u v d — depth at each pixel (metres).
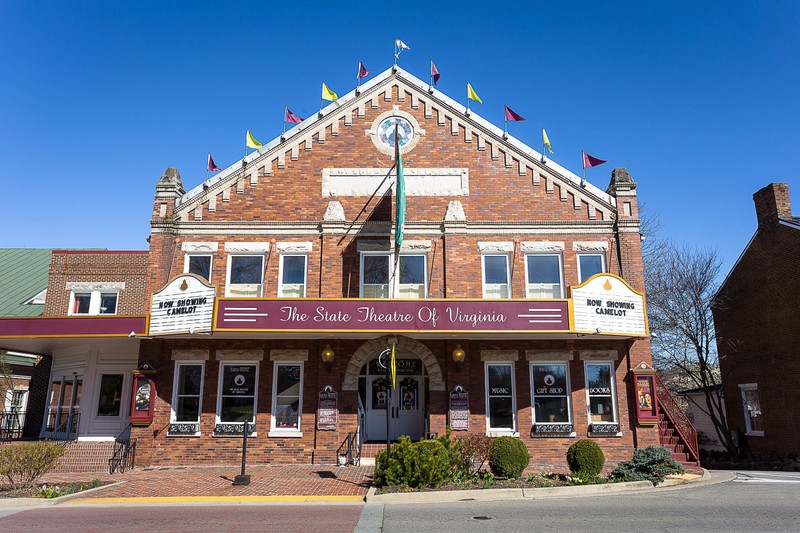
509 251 19.81
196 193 20.14
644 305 18.56
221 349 19.02
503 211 20.12
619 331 17.97
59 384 22.84
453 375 18.62
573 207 20.23
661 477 15.31
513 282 19.58
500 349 19.08
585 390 18.88
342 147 20.61
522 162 20.53
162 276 19.41
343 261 19.58
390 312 17.27
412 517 10.73
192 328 17.44
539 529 9.54
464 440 15.18
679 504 12.05
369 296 19.42
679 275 29.70
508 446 14.84
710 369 32.25
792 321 23.38
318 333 17.64
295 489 14.10
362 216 20.00
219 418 18.64
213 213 20.08
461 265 19.56
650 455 15.68
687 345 30.66
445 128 20.80
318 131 20.70
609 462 18.19
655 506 11.80
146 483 15.15
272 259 19.70
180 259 19.75
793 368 23.23
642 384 18.66
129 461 17.89
